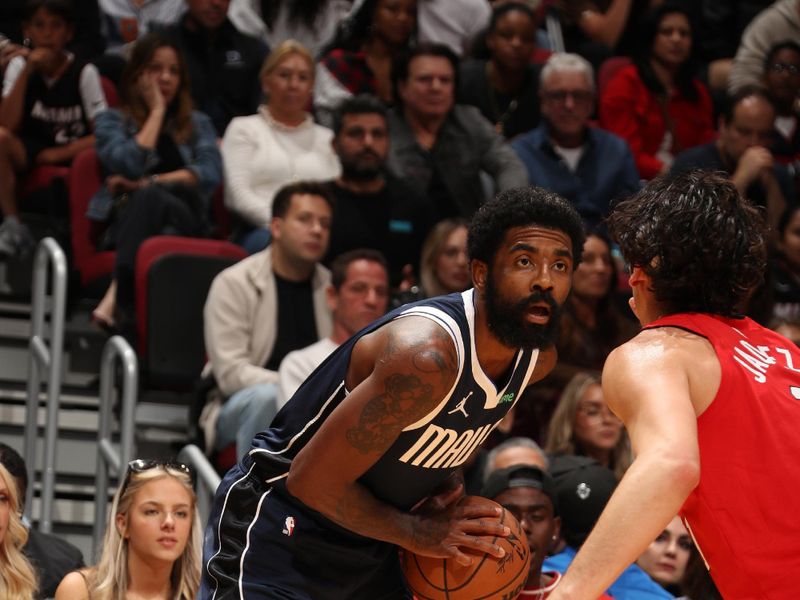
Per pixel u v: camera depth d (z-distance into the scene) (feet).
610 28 54.34
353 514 17.08
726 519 14.10
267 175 42.37
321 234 35.65
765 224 15.48
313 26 50.14
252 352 35.37
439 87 41.98
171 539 25.20
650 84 49.55
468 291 17.13
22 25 46.42
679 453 13.12
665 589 29.89
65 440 37.60
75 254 40.91
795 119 50.34
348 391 17.29
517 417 35.91
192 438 35.27
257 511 18.26
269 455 18.13
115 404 37.76
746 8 57.00
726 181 15.37
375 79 47.47
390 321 16.90
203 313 37.42
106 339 40.65
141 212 38.81
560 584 12.91
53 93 44.70
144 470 25.63
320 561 18.16
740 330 15.19
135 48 41.78
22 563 25.57
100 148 40.86
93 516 35.86
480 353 16.71
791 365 14.89
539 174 43.60
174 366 36.99
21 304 41.96
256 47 47.42
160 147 41.32
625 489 13.03
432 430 16.98
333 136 41.50
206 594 18.57
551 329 16.49
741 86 51.08
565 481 30.09
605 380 14.49
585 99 43.91
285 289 35.94
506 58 46.91
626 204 15.89
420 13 51.90
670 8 50.60
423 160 41.86
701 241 14.94
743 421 14.20
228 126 43.73
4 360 39.99
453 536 17.58
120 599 24.97
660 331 14.76
